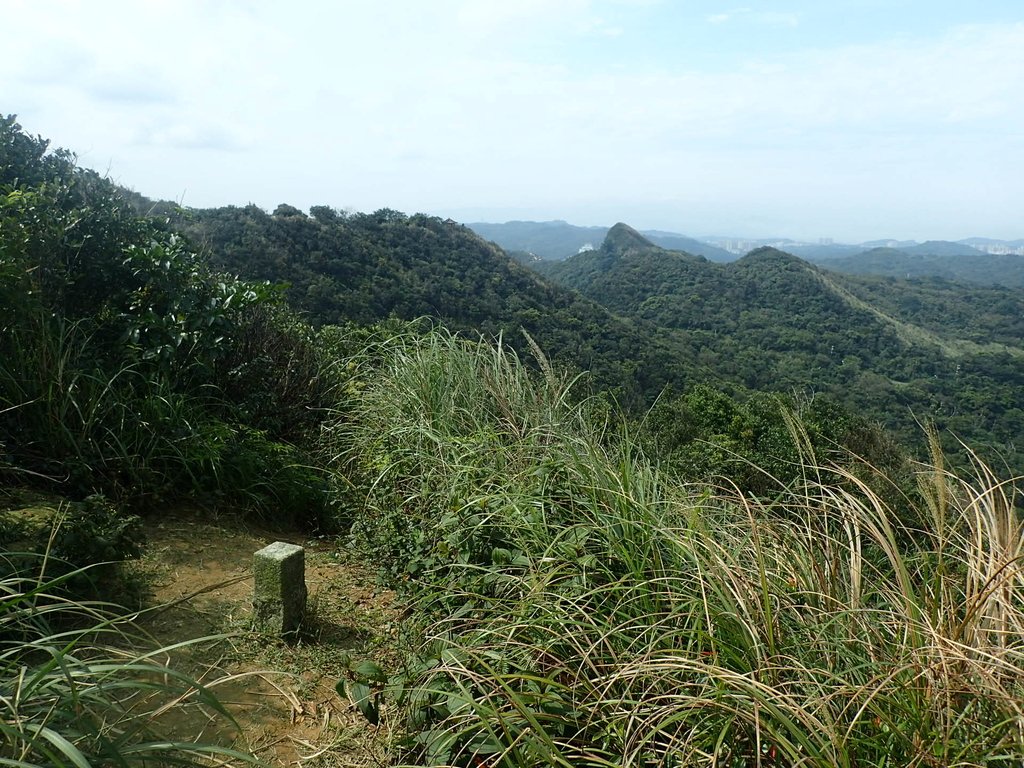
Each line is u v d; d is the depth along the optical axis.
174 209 6.23
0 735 1.76
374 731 2.44
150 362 4.62
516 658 2.41
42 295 4.39
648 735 1.87
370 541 3.97
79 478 3.79
